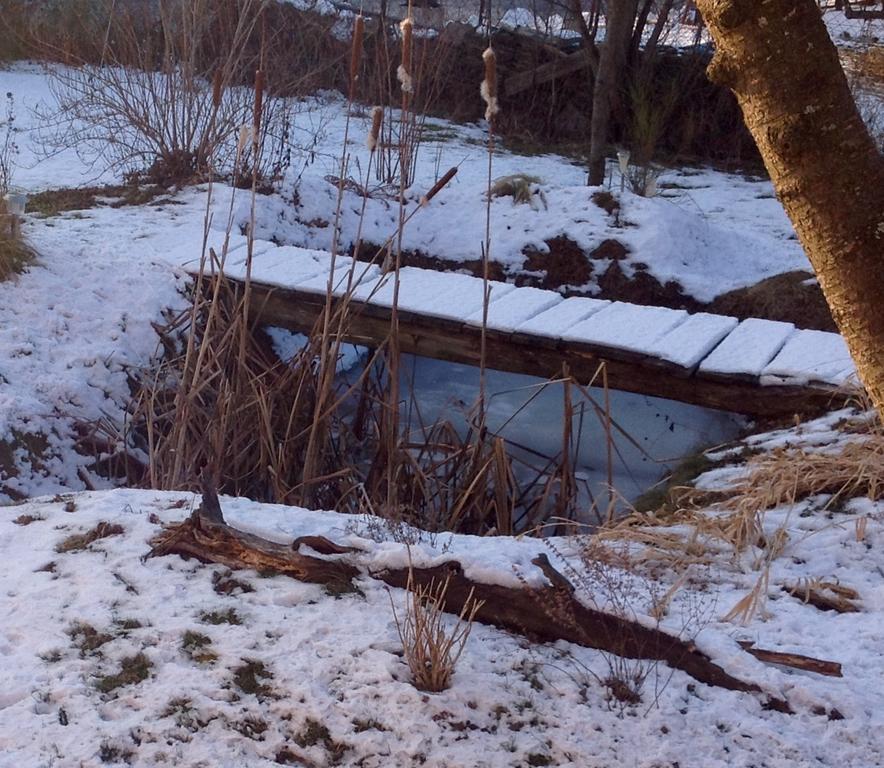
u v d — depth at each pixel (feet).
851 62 48.88
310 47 50.88
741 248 33.50
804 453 15.20
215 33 39.34
